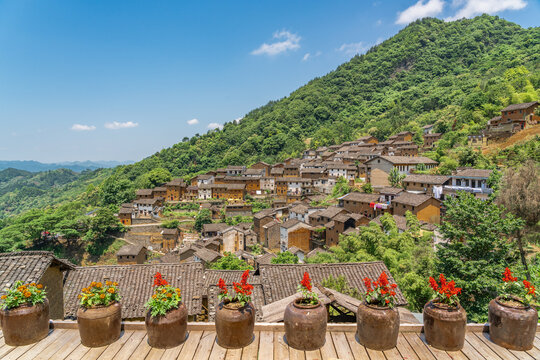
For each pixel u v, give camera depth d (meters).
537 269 16.89
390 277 15.39
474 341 6.83
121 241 69.62
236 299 7.09
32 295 7.05
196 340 6.95
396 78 190.38
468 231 19.03
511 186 20.98
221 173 101.12
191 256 57.31
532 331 6.39
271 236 58.88
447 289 6.66
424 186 49.44
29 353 6.54
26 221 68.81
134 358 6.30
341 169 81.06
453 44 192.25
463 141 67.12
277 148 142.38
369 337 6.45
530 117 60.75
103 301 6.86
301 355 6.33
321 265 16.28
